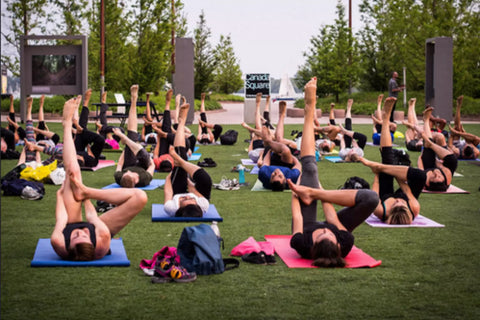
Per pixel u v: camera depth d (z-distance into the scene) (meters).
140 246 6.23
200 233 5.52
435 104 26.58
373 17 41.00
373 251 6.23
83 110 12.12
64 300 4.58
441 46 26.27
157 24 35.84
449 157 9.97
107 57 35.12
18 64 35.09
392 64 40.12
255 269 5.51
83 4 36.31
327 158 14.98
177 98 13.05
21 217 7.55
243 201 9.06
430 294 4.88
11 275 5.16
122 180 9.82
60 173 10.17
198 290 4.88
